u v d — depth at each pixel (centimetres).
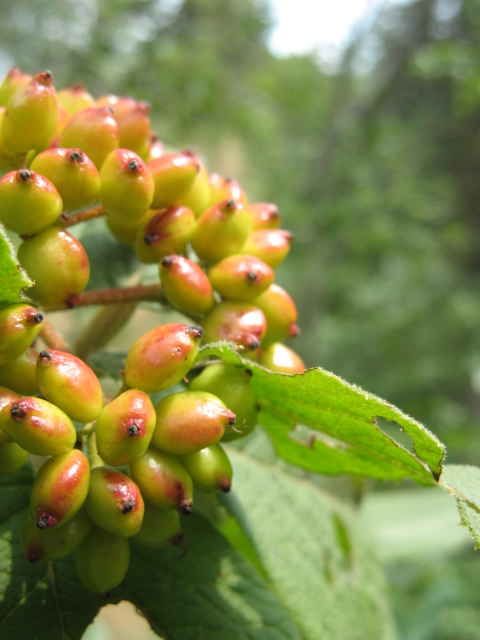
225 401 9
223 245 10
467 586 33
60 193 9
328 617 12
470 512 8
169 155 10
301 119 75
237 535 12
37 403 8
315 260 61
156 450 8
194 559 10
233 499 12
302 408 9
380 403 8
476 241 77
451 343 66
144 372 8
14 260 8
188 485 8
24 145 9
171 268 9
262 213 11
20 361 8
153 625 10
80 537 8
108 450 8
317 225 61
